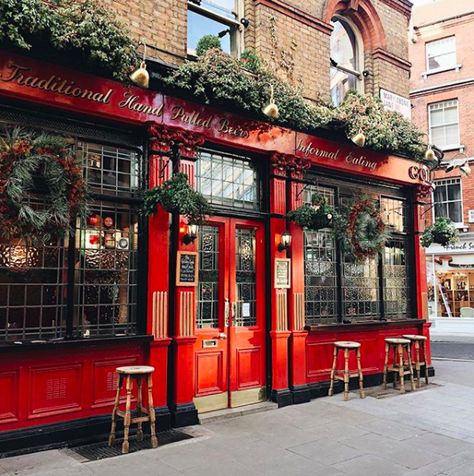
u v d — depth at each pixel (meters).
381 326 8.38
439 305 18.73
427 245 9.08
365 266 8.46
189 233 5.81
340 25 9.26
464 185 17.97
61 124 5.30
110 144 5.64
